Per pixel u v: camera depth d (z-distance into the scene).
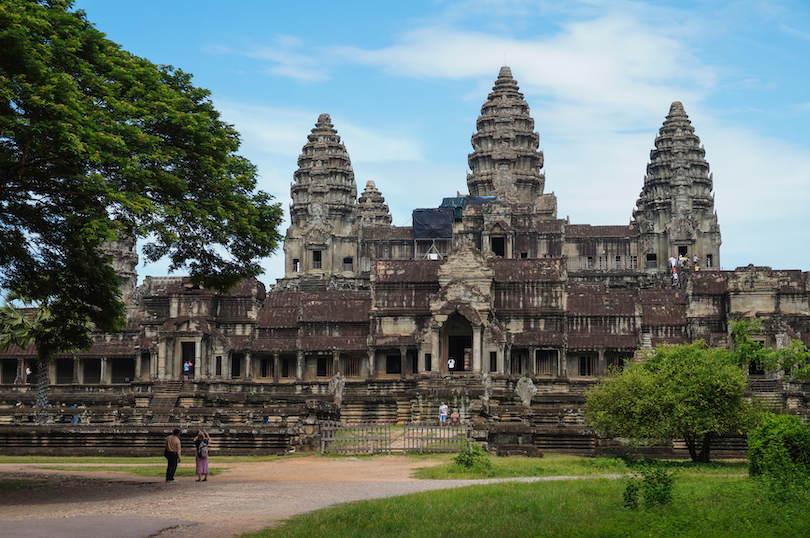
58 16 43.78
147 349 126.38
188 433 71.62
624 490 40.75
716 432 69.62
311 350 123.94
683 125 188.12
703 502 38.53
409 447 68.50
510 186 188.88
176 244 52.06
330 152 188.12
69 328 52.00
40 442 72.19
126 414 92.56
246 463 63.19
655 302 127.56
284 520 33.19
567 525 32.31
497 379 113.06
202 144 49.28
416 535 30.59
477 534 30.84
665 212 180.50
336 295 132.50
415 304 123.50
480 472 52.81
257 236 50.59
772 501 37.47
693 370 68.62
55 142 40.91
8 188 44.75
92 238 42.16
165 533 30.38
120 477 50.91
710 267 177.88
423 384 112.56
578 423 87.06
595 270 170.12
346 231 184.50
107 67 46.91
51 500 39.44
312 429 70.88
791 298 125.00
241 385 123.56
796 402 105.19
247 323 127.81
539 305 122.69
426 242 174.75
